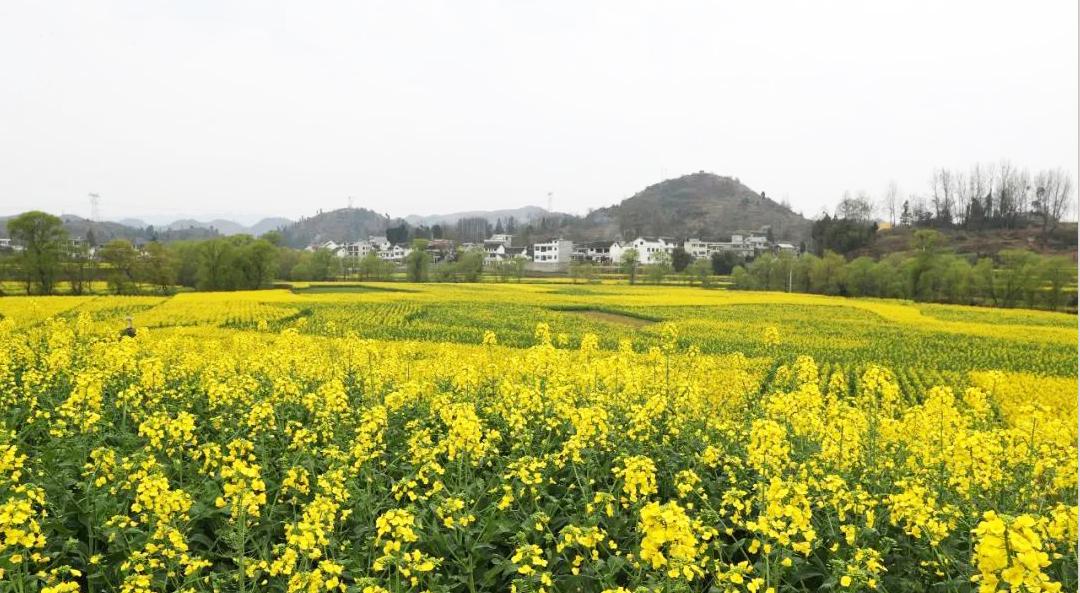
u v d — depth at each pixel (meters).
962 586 6.39
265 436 10.87
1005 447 9.71
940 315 67.75
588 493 8.41
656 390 13.82
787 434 10.77
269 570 6.31
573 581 6.57
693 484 8.23
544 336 18.44
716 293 93.12
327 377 17.02
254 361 17.64
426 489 9.03
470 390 14.59
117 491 8.09
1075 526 6.09
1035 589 3.96
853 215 155.88
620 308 63.56
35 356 19.78
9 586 5.66
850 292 98.62
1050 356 37.81
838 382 15.64
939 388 10.08
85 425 9.88
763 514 6.70
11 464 7.40
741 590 6.24
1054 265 78.94
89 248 89.06
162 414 10.25
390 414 12.62
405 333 42.81
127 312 51.75
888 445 10.53
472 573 7.05
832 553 7.19
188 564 6.39
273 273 101.62
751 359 31.62
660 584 5.50
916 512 6.78
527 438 10.12
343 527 8.12
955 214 147.62
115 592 6.77
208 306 57.81
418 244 137.12
